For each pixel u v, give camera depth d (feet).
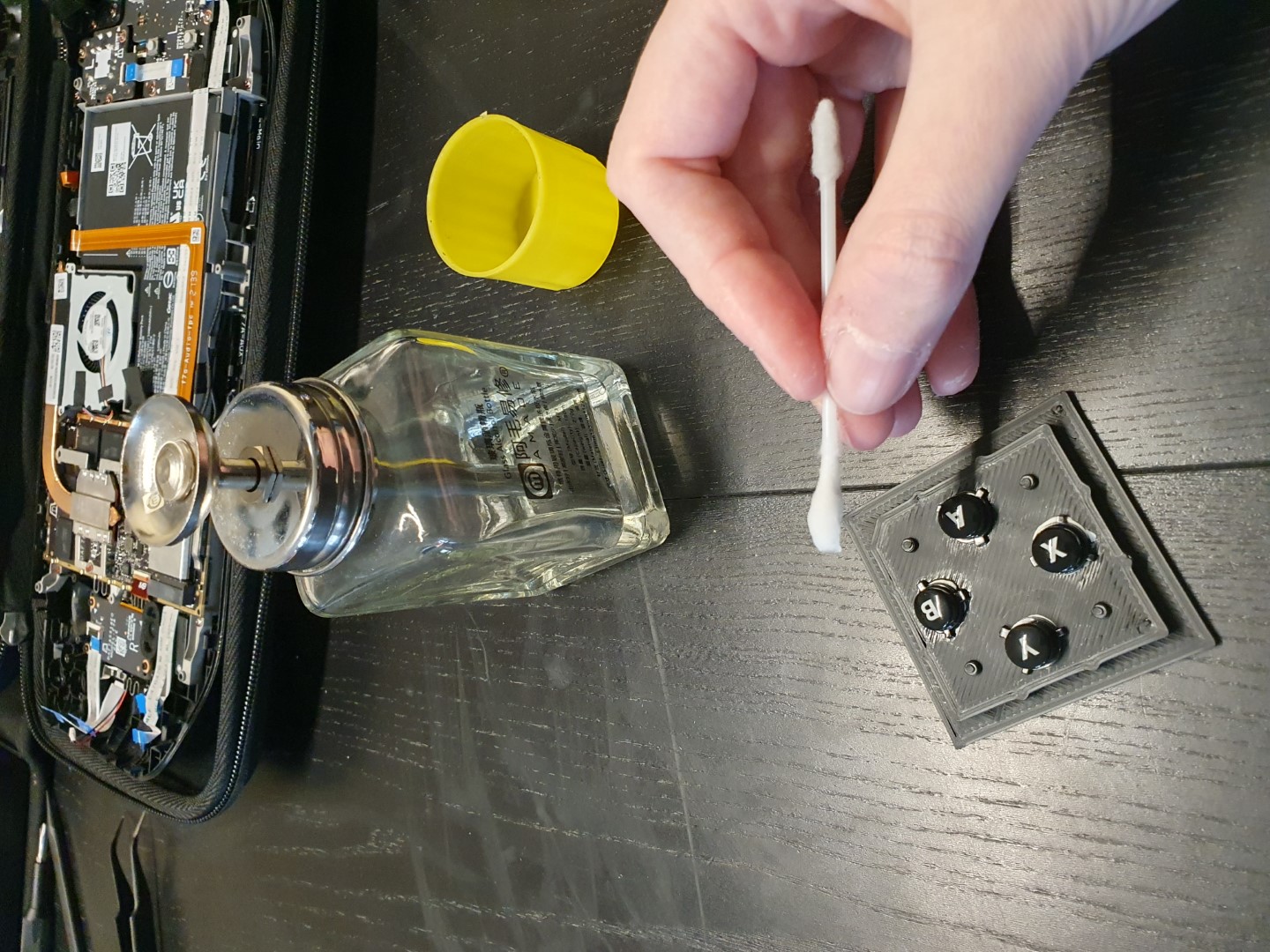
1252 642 0.50
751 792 0.66
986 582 0.57
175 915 0.96
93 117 0.92
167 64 0.86
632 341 0.73
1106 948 0.54
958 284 0.40
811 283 0.60
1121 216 0.54
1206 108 0.51
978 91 0.38
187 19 0.85
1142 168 0.53
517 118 0.79
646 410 0.72
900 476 0.61
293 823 0.88
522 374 0.70
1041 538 0.54
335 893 0.86
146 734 0.87
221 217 0.82
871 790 0.62
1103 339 0.54
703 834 0.68
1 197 1.01
